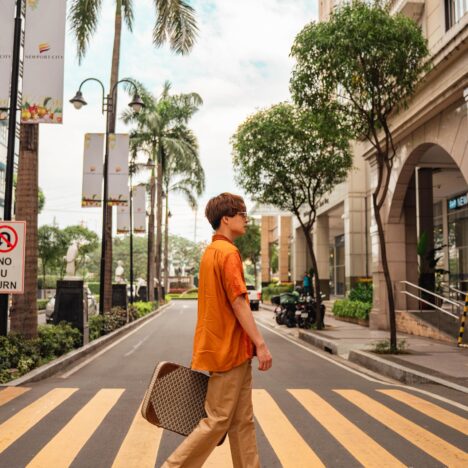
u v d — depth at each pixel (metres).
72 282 13.56
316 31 12.12
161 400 2.96
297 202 20.47
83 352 12.48
